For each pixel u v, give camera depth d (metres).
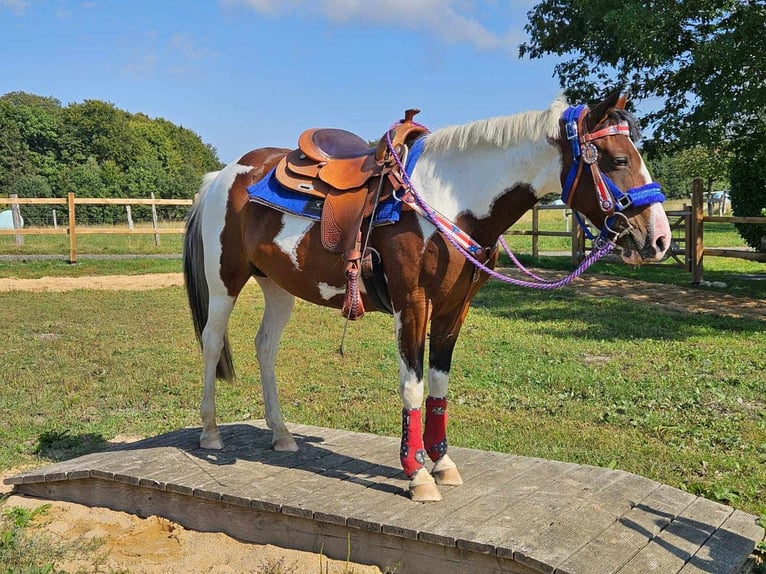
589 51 13.14
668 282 13.01
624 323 9.10
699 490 3.96
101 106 54.09
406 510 3.13
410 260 3.17
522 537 2.84
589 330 8.70
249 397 6.12
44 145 51.53
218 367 4.29
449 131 3.26
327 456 3.97
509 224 3.28
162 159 58.00
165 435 4.48
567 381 6.32
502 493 3.36
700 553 2.86
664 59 11.43
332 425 5.29
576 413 5.46
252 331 9.16
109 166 48.81
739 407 5.51
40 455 4.70
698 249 12.55
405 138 3.43
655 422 5.19
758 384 6.12
